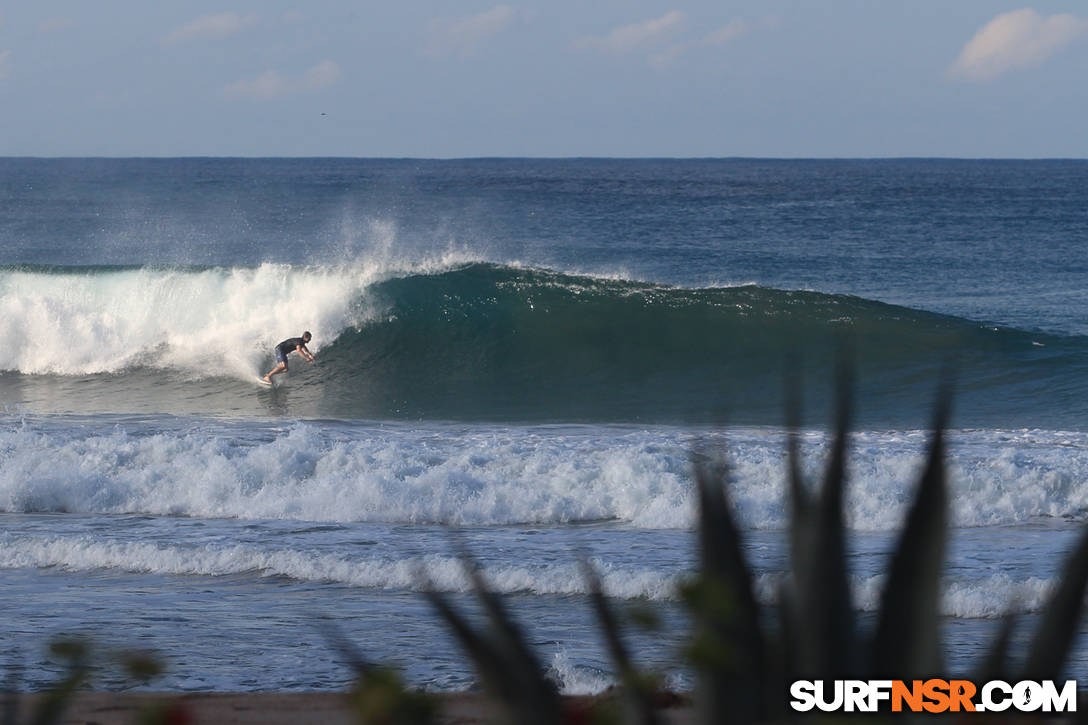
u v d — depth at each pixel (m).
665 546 40.28
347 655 5.01
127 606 33.06
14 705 7.99
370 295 100.31
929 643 5.39
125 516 46.22
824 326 100.69
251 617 31.81
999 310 138.88
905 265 187.75
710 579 5.30
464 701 23.17
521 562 37.56
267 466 50.41
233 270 99.69
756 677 5.45
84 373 91.06
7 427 65.50
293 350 88.94
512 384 92.88
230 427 67.38
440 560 37.12
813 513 5.61
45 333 92.00
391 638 29.44
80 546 39.31
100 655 6.27
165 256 185.62
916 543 5.43
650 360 97.25
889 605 5.48
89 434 62.31
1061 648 5.32
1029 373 92.19
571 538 41.91
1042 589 33.12
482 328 99.00
